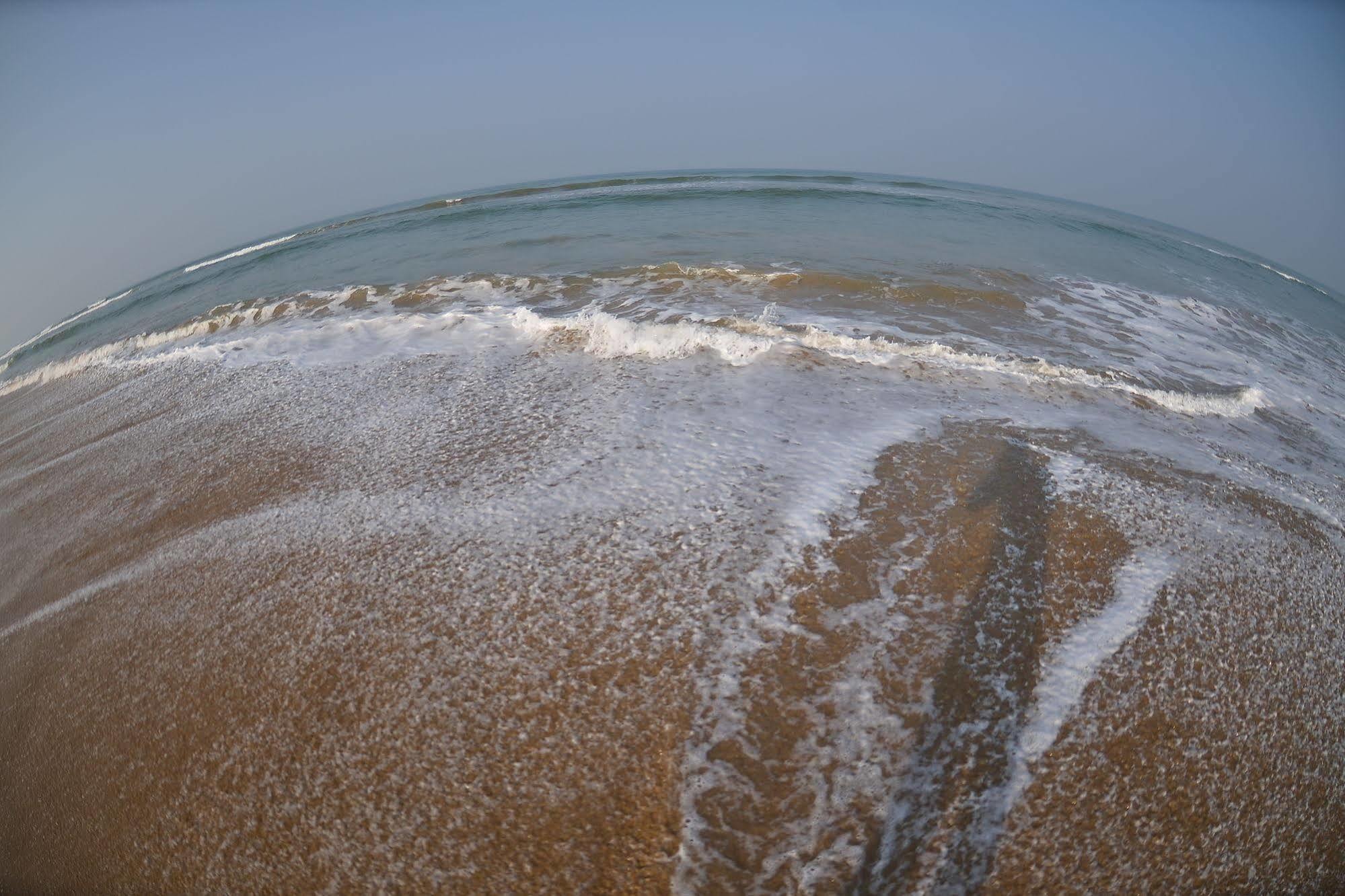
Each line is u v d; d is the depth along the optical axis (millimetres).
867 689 2984
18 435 7734
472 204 19578
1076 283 9359
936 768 2691
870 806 2570
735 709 2906
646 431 5047
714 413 5254
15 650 4031
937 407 5359
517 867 2434
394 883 2445
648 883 2361
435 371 6438
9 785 3168
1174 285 10328
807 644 3201
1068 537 3910
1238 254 18953
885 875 2377
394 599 3680
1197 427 5414
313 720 3072
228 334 8961
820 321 6961
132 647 3760
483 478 4652
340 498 4676
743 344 6273
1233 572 3771
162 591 4141
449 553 3963
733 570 3639
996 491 4285
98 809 2936
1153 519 4133
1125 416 5434
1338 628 3521
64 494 5773
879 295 7863
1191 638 3307
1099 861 2439
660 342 6414
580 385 5855
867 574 3598
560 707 2969
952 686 3002
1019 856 2439
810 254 9953
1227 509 4328
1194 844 2512
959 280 8695
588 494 4355
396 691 3141
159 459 5844
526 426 5277
